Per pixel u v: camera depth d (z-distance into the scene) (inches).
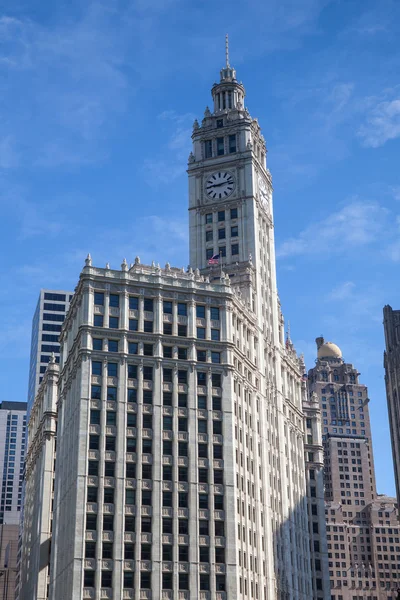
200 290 5900.6
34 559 6993.1
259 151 7436.0
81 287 5634.8
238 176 7106.3
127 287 5684.1
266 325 6825.8
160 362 5570.9
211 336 5826.8
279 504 6397.6
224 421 5600.4
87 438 5206.7
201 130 7411.4
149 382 5502.0
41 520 6840.6
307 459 7662.4
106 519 5049.2
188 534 5187.0
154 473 5255.9
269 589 5743.1
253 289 6678.2
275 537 6146.7
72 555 4948.3
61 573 5236.2
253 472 5910.4
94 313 5551.2
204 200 7165.4
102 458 5182.1
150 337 5610.2
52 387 7298.2
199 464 5418.3
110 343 5511.8
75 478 5128.0
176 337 5689.0
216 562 5201.8
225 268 6781.5
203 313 5876.0
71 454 5393.7
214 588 5123.0
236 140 7253.9
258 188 7199.8
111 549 4982.8
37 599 6530.5
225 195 7096.5
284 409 6973.4
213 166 7224.4
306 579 6796.3
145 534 5088.6
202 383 5664.4
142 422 5364.2
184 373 5634.8
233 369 5807.1
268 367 6707.7
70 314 6023.6
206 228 7076.8
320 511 7514.8
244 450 5797.2
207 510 5310.0
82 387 5329.7
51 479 7012.8
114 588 4891.7
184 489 5305.1
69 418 5620.1
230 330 5910.4
